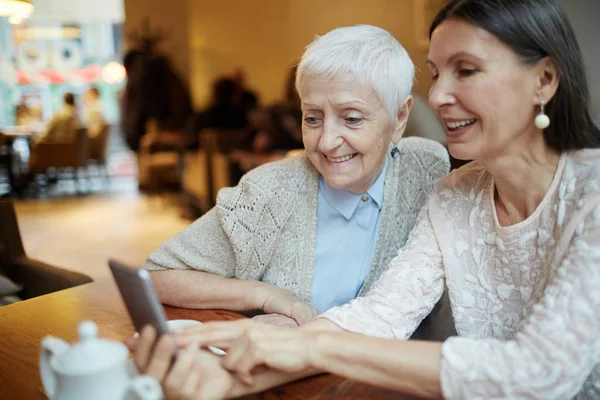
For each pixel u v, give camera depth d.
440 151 1.42
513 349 0.79
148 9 8.39
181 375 0.78
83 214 6.33
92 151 8.24
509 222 1.00
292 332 0.89
